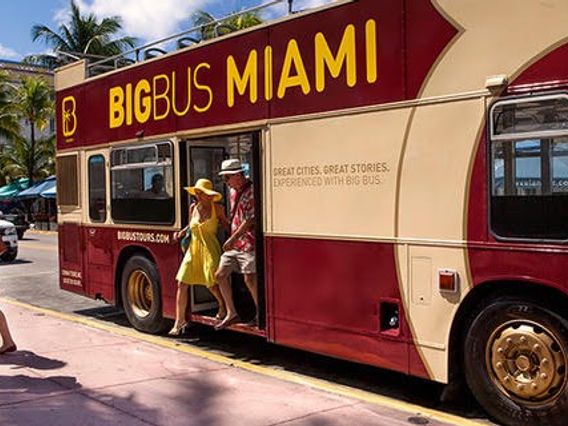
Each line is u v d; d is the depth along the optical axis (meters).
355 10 5.77
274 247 6.52
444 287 5.18
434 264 5.25
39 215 36.44
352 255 5.82
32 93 39.03
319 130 6.07
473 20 5.00
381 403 5.59
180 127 7.68
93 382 6.12
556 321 4.69
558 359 4.70
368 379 6.44
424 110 5.30
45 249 22.31
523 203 4.74
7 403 5.50
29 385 6.01
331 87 5.96
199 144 7.87
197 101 7.44
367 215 5.70
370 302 5.70
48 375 6.34
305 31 6.20
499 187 4.86
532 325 4.82
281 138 6.43
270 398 5.69
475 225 5.00
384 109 5.56
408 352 5.43
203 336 8.21
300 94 6.23
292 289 6.36
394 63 5.49
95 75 9.55
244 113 6.82
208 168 8.00
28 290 12.64
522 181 4.74
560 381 4.70
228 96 7.02
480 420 5.24
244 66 6.82
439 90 5.20
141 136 8.30
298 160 6.26
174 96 7.78
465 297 5.07
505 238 4.83
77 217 9.64
